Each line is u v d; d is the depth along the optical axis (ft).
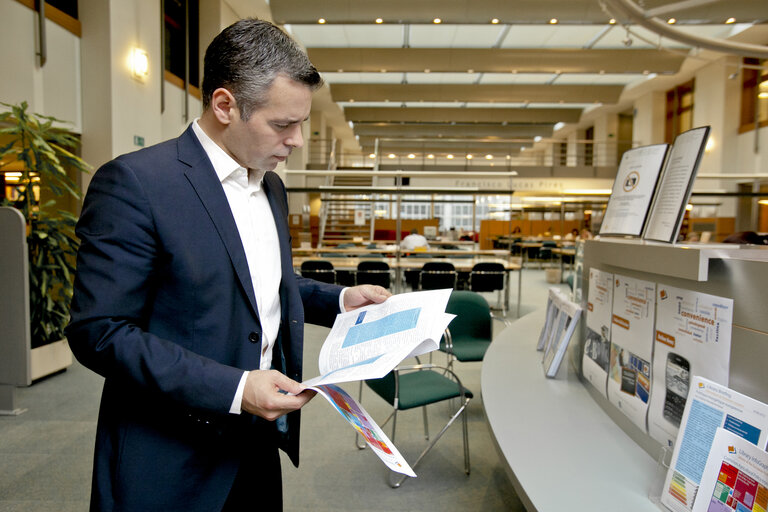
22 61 13.88
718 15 22.89
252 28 2.74
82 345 2.60
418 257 28.89
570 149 65.36
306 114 2.89
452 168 48.85
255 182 3.42
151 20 19.75
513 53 35.86
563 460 3.84
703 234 24.02
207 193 2.99
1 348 9.80
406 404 7.70
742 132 36.96
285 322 3.50
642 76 44.11
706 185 39.17
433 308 3.22
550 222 55.31
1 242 9.67
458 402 11.14
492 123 57.98
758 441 2.61
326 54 36.47
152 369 2.53
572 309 6.02
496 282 20.48
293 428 3.60
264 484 3.66
